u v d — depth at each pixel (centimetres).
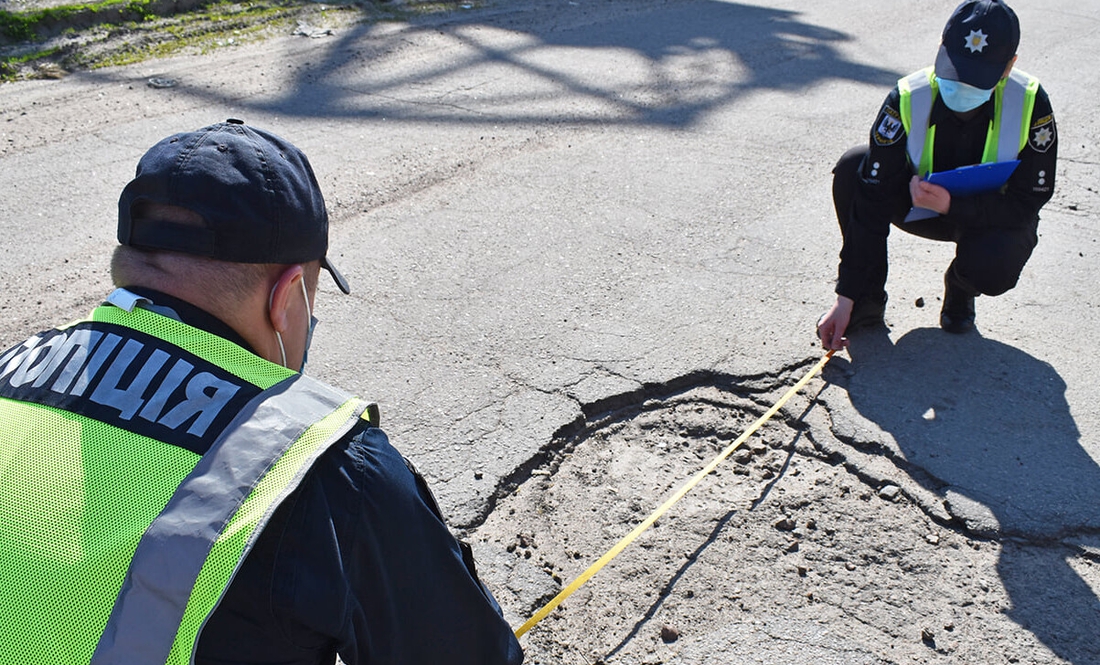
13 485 119
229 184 129
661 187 512
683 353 366
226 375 129
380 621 137
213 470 120
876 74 709
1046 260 443
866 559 277
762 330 382
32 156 514
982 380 353
